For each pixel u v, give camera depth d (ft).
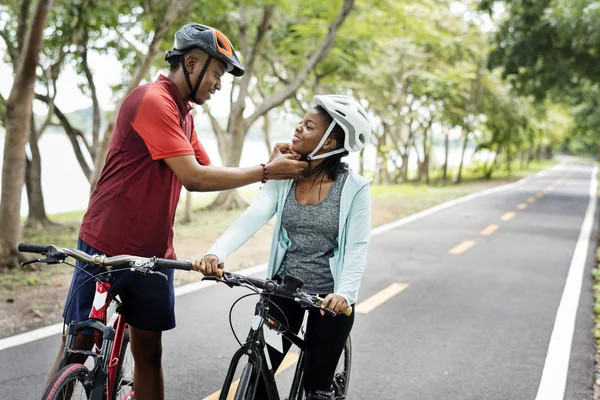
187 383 14.30
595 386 14.92
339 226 9.49
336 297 8.82
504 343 18.10
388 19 50.34
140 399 10.50
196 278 24.99
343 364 11.57
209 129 82.74
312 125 9.29
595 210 62.95
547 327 19.89
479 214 54.80
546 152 348.38
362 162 85.46
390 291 24.39
